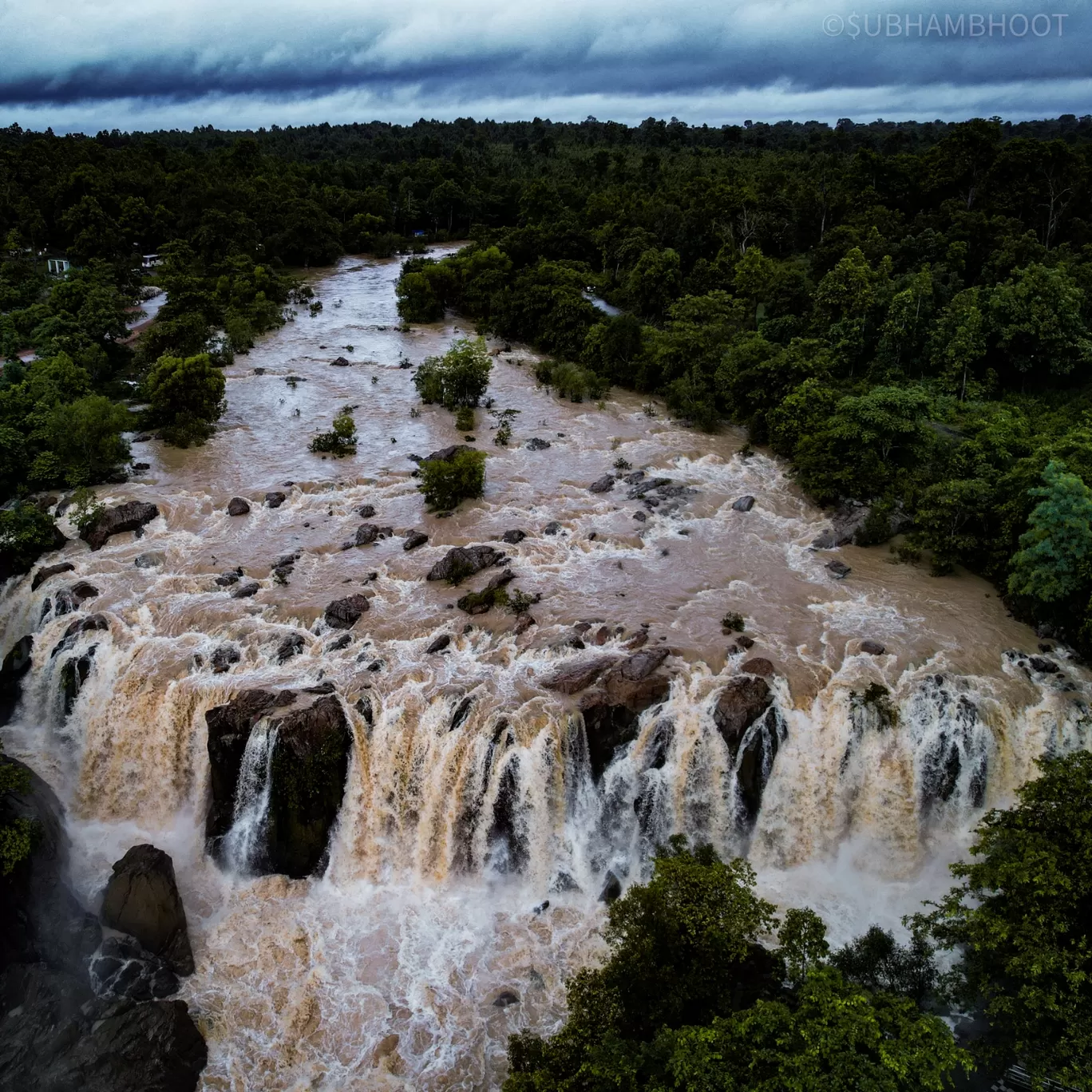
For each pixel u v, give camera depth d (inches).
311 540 2140.7
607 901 1489.9
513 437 2810.0
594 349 3501.5
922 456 2333.9
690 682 1624.0
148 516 2188.7
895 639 1785.2
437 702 1576.0
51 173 5629.9
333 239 5925.2
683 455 2687.0
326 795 1508.4
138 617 1818.4
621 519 2273.6
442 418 2965.1
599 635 1765.5
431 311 4338.1
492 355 3774.6
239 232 5260.8
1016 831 1163.9
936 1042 893.2
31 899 1349.7
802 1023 933.2
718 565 2065.7
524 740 1508.4
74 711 1708.9
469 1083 1215.6
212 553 2066.9
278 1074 1224.8
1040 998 989.8
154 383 2783.0
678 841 1390.3
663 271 4126.5
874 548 2169.0
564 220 5201.8
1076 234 3703.3
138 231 5251.0
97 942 1353.3
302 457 2613.2
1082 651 1748.3
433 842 1526.8
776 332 3373.5
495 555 2042.3
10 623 1939.0
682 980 1072.8
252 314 4052.7
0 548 2011.6
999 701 1621.6
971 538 2012.8
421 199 6958.7
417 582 1967.3
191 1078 1203.9
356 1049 1254.9
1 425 2421.3
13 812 1419.8
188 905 1467.8
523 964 1381.6
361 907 1475.1
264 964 1368.1
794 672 1668.3
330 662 1696.6
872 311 3122.5
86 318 3405.5
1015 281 3127.5
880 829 1566.2
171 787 1614.2
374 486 2436.0
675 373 3208.7
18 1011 1227.2
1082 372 2859.3
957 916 1334.9
